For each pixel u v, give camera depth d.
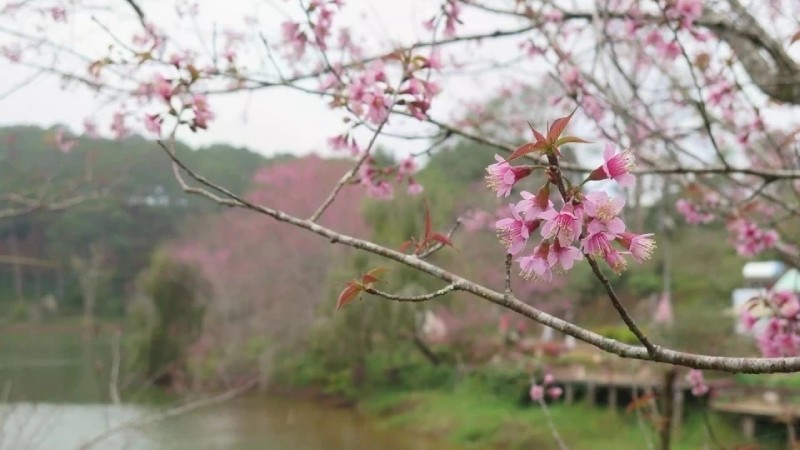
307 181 20.66
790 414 4.77
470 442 13.83
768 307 3.25
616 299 1.27
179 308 18.03
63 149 4.62
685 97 3.76
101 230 19.92
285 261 19.67
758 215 4.46
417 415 15.59
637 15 3.46
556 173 1.22
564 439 12.82
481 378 15.84
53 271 18.02
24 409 8.09
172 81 2.51
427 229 1.87
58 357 15.51
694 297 16.00
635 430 12.70
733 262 16.33
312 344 17.59
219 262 20.09
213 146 27.14
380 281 1.71
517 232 1.30
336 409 17.27
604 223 1.21
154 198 21.81
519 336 16.91
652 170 3.01
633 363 4.39
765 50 3.43
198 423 13.72
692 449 10.14
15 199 4.41
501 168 1.31
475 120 5.02
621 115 3.56
